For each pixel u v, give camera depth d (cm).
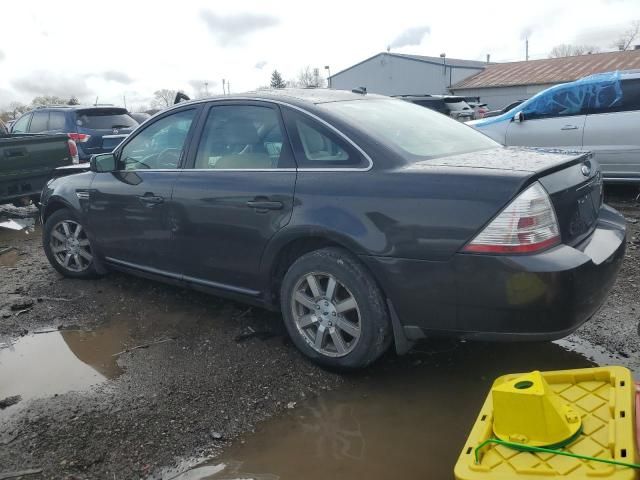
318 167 333
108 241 471
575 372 230
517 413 203
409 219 291
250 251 362
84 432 289
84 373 353
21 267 586
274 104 366
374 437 277
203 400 315
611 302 414
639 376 314
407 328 306
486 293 275
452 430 279
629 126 740
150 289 494
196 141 404
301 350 349
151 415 303
